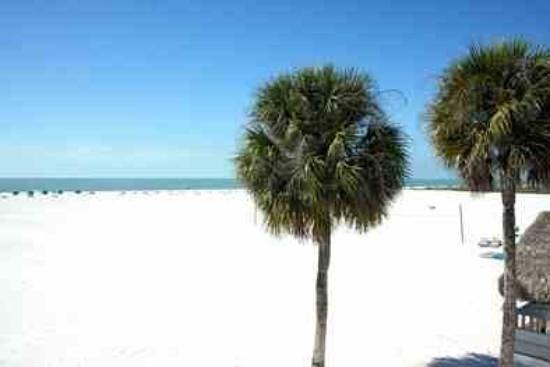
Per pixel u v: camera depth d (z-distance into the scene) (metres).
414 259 30.53
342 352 15.11
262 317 18.52
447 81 9.30
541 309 12.05
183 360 14.34
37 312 18.64
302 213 10.22
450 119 9.19
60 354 14.53
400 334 16.75
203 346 15.46
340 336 16.53
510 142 8.93
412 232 42.06
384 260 30.12
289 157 10.20
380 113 10.32
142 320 17.94
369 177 10.05
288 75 10.38
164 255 31.12
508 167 8.98
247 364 14.20
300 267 27.80
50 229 43.28
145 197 93.62
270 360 14.49
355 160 9.97
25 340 15.63
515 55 8.91
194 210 63.81
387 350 15.28
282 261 29.47
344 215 10.24
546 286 11.84
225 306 19.92
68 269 26.42
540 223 12.73
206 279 24.61
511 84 8.93
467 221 49.94
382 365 14.16
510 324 9.62
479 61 9.02
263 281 24.33
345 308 19.86
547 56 8.88
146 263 28.50
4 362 13.85
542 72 8.81
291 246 34.59
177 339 16.03
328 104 10.01
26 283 23.06
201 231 42.69
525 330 12.22
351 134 9.93
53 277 24.42
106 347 15.17
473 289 23.02
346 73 10.32
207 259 29.94
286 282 24.17
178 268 27.22
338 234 39.84
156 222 49.78
